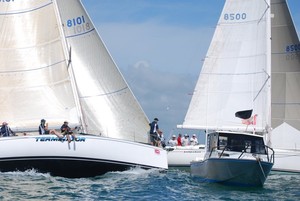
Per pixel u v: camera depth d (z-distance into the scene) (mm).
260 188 39312
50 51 42156
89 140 38625
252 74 49906
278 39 53719
